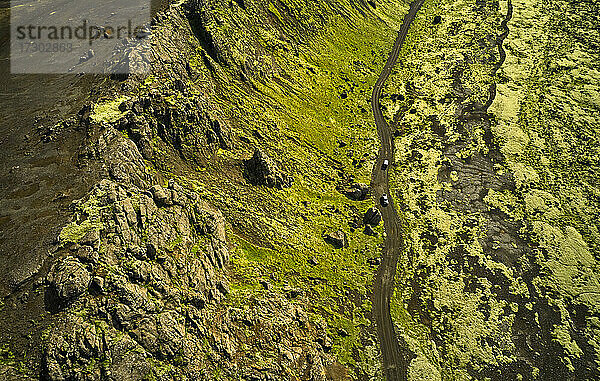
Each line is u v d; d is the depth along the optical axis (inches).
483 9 6958.7
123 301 1813.5
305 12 5393.7
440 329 2810.0
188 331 1963.6
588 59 5629.9
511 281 3127.5
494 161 4197.8
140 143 2659.9
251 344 2201.0
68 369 1604.3
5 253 1905.8
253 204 3048.7
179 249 2186.3
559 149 4330.7
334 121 4488.2
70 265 1808.6
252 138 3558.1
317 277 2883.9
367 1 6732.3
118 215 2054.6
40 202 2148.1
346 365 2491.4
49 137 2524.6
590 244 3412.9
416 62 5792.3
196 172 2940.5
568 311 2950.3
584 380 2591.0
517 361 2664.9
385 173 4033.0
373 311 2847.0
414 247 3341.5
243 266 2603.3
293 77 4584.2
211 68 3695.9
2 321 1691.7
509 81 5319.9
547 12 6766.7
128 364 1706.4
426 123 4717.0
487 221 3580.2
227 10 4215.1
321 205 3469.5
